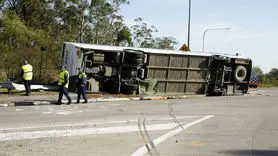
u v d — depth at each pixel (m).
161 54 18.89
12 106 13.10
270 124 9.85
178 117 10.90
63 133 7.91
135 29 45.50
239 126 9.41
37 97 15.30
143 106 13.91
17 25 27.14
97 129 8.51
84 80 14.56
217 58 20.56
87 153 6.20
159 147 6.80
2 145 6.69
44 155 5.98
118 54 17.98
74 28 39.22
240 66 21.62
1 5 35.44
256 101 17.23
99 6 37.78
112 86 18.61
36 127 8.56
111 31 41.75
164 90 19.52
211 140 7.53
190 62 20.03
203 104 15.16
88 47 17.44
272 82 41.22
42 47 23.89
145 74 18.70
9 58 19.98
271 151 6.61
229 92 21.61
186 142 7.29
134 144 7.01
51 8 38.59
